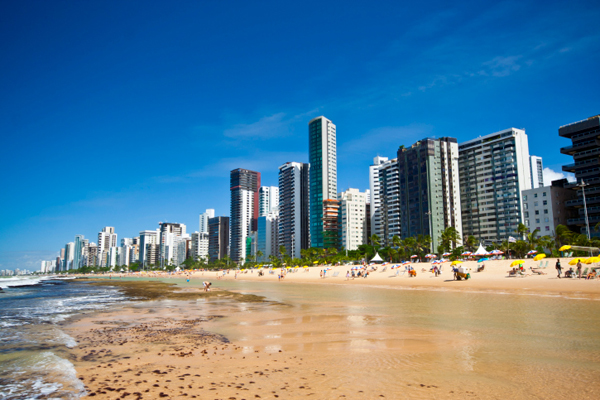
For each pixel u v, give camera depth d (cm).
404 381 1019
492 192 15775
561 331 1703
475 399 877
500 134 15750
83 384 1055
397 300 3403
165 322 2353
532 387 959
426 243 13450
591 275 4053
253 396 917
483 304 2808
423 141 16662
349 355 1338
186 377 1100
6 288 8781
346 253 18162
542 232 12756
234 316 2589
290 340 1658
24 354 1470
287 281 9262
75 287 8962
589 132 12306
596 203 11888
